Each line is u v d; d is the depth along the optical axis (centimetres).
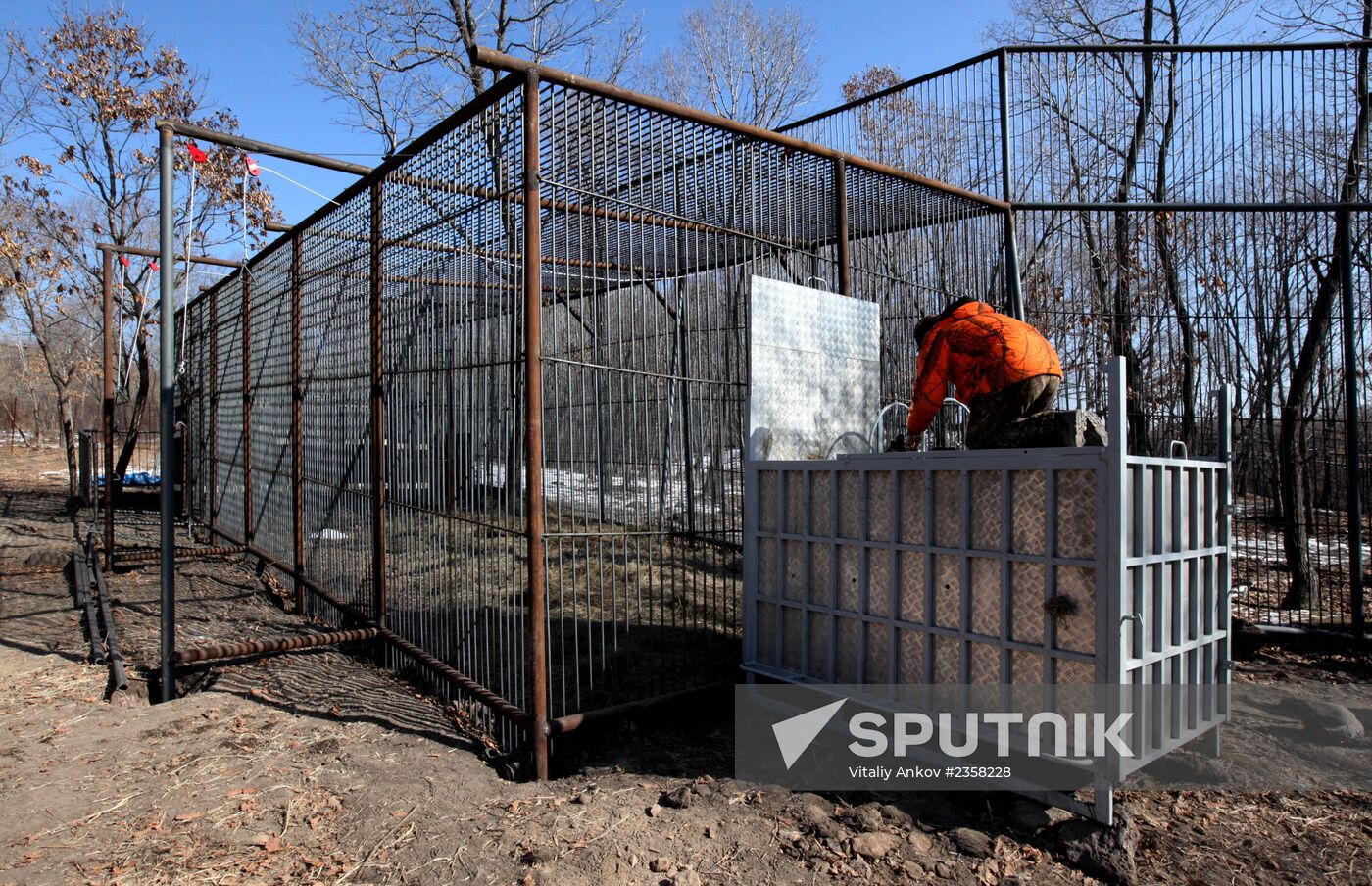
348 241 629
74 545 1095
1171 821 345
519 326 419
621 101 416
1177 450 434
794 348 487
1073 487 329
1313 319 691
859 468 405
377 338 575
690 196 569
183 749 429
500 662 447
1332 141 697
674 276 685
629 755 424
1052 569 334
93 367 2745
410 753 425
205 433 1146
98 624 692
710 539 558
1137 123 745
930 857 318
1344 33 852
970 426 411
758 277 468
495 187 427
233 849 328
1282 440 717
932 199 661
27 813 357
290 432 766
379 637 570
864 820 340
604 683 494
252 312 881
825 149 524
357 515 625
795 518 441
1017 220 719
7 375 4169
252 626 690
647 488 501
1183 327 721
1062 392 729
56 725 464
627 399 554
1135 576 329
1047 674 335
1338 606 734
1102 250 729
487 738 446
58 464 2725
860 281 703
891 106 786
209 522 1087
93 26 1543
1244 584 813
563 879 302
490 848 326
